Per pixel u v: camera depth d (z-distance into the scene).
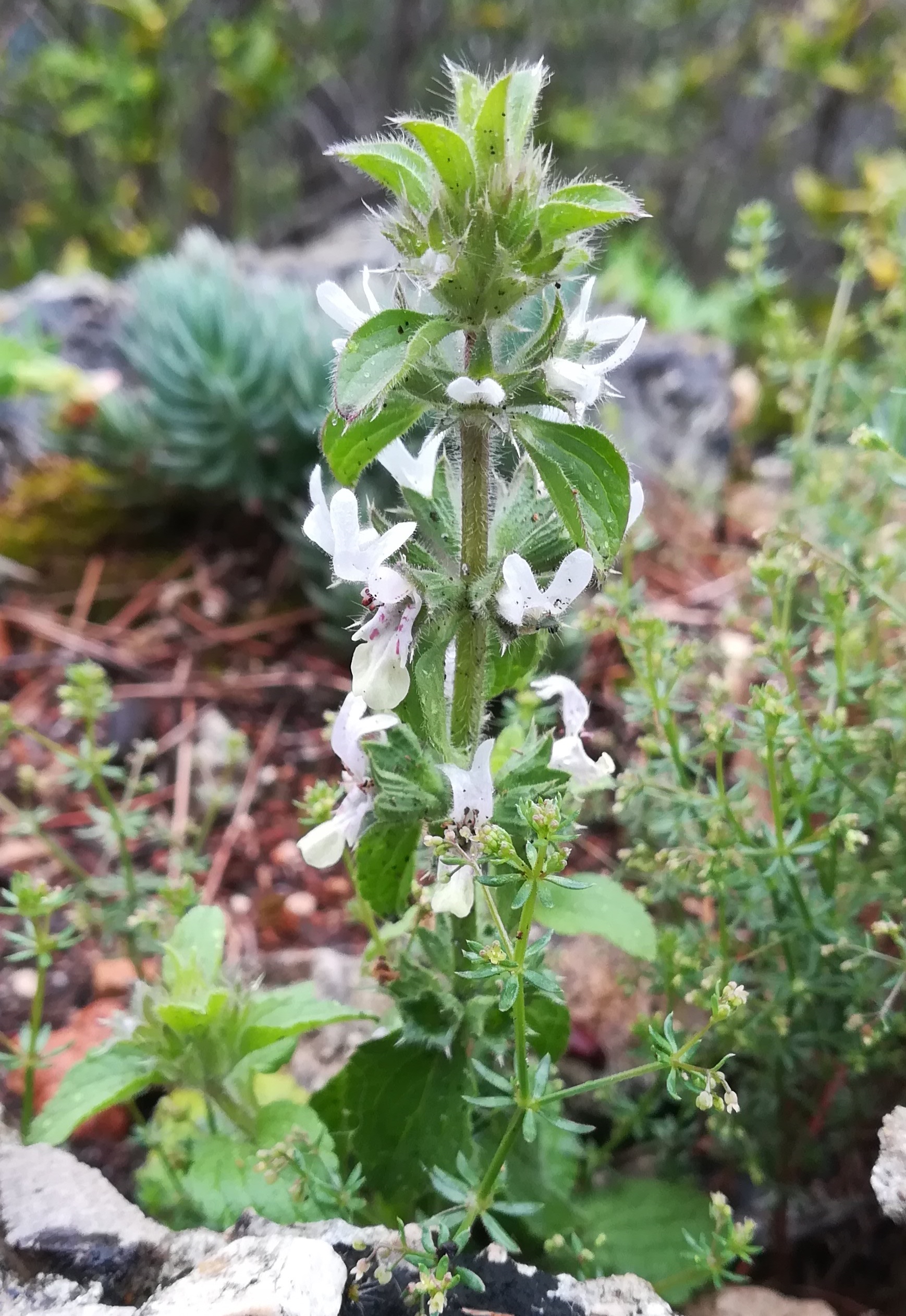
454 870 0.10
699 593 0.26
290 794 0.22
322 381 0.26
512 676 0.12
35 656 0.25
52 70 0.44
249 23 0.46
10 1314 0.09
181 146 0.51
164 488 0.28
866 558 0.17
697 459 0.32
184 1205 0.12
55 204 0.50
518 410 0.10
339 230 0.46
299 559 0.26
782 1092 0.13
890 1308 0.13
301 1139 0.12
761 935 0.14
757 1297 0.12
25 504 0.28
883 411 0.23
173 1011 0.12
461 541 0.11
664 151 0.52
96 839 0.21
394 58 0.54
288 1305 0.09
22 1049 0.13
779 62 0.46
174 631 0.26
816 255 0.53
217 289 0.28
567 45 0.54
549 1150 0.13
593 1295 0.10
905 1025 0.12
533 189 0.09
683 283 0.44
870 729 0.14
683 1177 0.14
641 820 0.15
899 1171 0.10
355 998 0.17
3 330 0.31
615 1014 0.16
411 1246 0.10
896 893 0.13
